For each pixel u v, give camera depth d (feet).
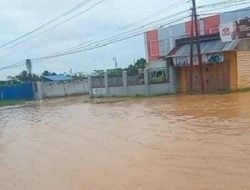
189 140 41.01
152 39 186.39
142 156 36.29
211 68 116.06
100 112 86.79
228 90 108.27
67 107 115.96
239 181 25.27
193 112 65.62
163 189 25.86
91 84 157.38
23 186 31.37
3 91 193.77
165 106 83.05
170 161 33.01
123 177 30.01
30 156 43.70
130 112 79.10
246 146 34.83
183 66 123.03
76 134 56.08
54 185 30.40
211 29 155.84
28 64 207.10
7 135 64.64
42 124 75.00
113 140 47.09
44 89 191.83
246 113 56.29
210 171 28.40
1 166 40.32
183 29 170.91
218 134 42.22
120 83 143.33
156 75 131.13
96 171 32.94
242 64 109.29
